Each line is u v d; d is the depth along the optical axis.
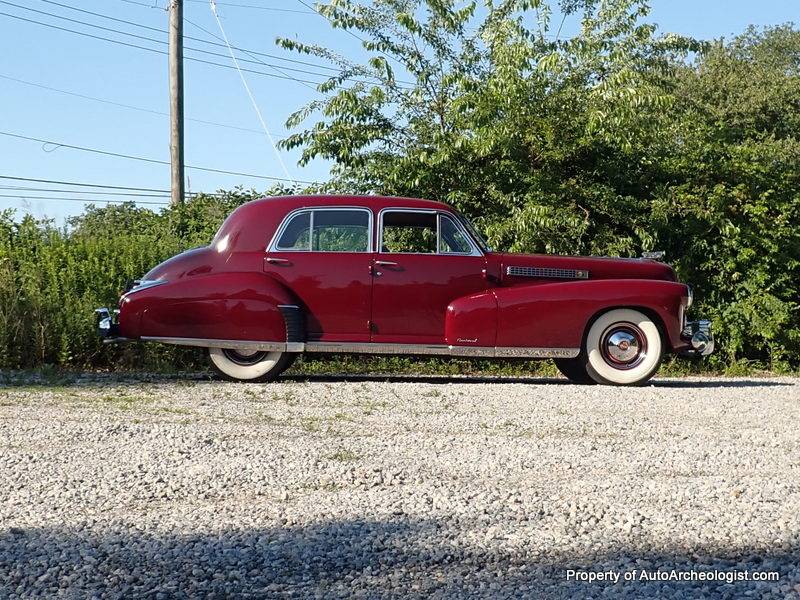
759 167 13.64
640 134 13.33
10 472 5.16
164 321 9.55
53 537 4.01
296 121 13.73
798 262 13.50
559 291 9.87
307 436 6.30
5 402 7.77
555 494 4.78
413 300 9.84
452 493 4.76
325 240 9.89
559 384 10.09
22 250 12.22
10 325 10.81
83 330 11.13
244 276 9.69
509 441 6.22
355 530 4.14
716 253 13.42
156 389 8.84
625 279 10.16
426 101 14.07
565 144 13.24
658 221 13.11
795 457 5.85
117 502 4.59
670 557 3.83
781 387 10.27
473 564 3.74
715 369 13.43
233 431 6.43
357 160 13.55
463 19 13.98
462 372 12.16
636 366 10.02
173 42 19.50
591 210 13.23
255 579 3.55
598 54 13.91
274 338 9.61
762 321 13.14
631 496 4.73
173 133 19.56
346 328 9.81
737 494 4.79
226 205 13.65
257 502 4.61
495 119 13.20
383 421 7.05
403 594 3.42
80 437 6.11
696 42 14.27
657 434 6.66
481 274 9.95
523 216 12.38
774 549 3.93
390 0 14.05
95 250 12.04
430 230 10.02
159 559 3.75
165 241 12.71
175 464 5.35
